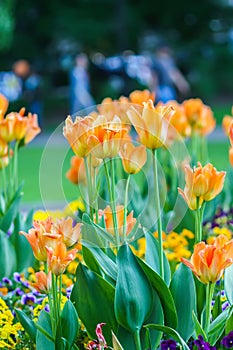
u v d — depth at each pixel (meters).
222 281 5.03
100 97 35.91
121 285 4.11
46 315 4.36
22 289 6.11
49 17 38.25
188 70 40.06
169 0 40.94
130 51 39.25
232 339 4.14
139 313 4.12
